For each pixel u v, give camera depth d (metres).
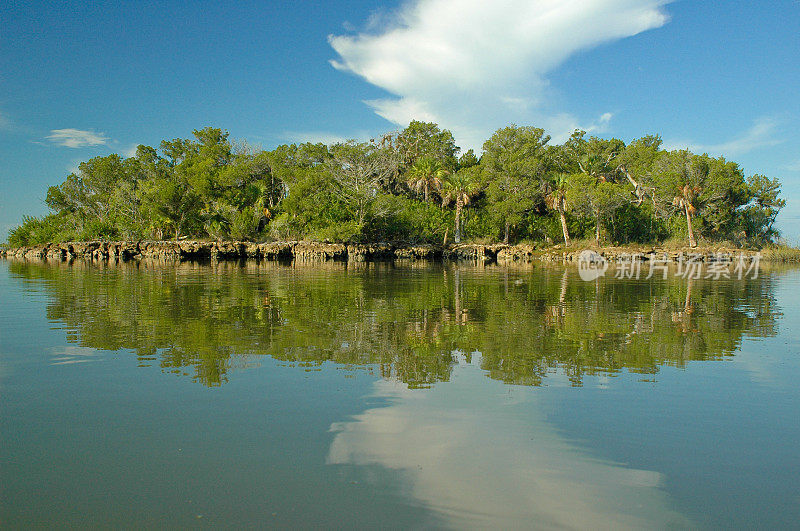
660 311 14.49
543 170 72.75
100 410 5.75
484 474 4.29
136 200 64.12
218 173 65.88
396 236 64.88
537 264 48.41
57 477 4.22
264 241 57.50
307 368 7.59
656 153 72.12
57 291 18.47
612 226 63.97
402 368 7.66
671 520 3.61
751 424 5.50
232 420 5.45
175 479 4.17
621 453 4.75
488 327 11.47
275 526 3.48
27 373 7.21
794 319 13.04
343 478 4.19
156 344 9.18
